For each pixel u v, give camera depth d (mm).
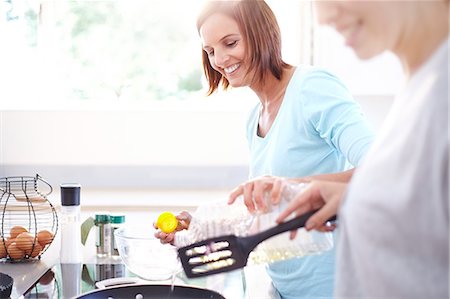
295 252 919
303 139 1202
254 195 908
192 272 840
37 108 2186
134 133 2162
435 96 564
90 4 2402
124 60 2441
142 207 1902
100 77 2428
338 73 1960
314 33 2047
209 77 1450
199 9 1260
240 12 1208
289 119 1214
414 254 581
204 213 1041
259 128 1370
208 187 2180
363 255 610
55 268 1394
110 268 1396
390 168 594
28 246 1433
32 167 2143
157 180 2174
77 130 2150
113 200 1961
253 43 1223
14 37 2238
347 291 647
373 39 635
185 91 2492
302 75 1210
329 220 789
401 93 645
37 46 2322
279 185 879
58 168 2152
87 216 1820
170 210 1908
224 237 809
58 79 2387
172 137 2170
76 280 1287
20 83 2270
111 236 1521
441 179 550
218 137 2176
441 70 574
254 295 1247
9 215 1549
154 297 1147
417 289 579
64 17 2387
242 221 979
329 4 633
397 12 607
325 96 1141
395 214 582
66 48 2400
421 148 564
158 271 1254
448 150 541
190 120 2168
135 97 2453
